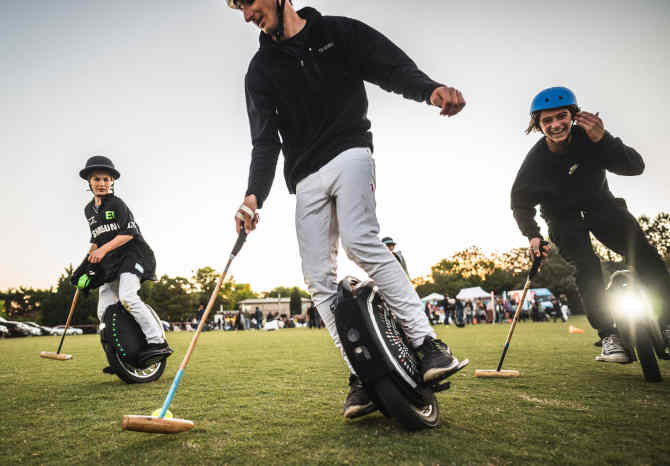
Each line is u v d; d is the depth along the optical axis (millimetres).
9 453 1697
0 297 82750
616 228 3344
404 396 1840
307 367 4395
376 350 1753
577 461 1429
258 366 4594
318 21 2072
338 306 1811
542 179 3410
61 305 57062
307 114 2121
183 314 73375
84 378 3977
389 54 1991
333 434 1819
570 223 3473
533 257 3324
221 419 2152
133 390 3182
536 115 3234
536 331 11531
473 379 3209
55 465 1545
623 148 2934
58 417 2312
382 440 1696
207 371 4250
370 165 2029
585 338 8008
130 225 3896
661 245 60594
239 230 2062
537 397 2477
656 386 2725
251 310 85938
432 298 34750
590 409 2146
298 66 2082
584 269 3395
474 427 1862
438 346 1876
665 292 3238
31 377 4070
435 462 1437
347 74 2082
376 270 1949
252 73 2229
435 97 1760
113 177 4078
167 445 1732
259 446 1683
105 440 1840
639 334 2881
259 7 2010
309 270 2166
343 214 1972
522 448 1569
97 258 3646
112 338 3543
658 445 1581
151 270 4012
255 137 2207
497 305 29547
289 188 2256
